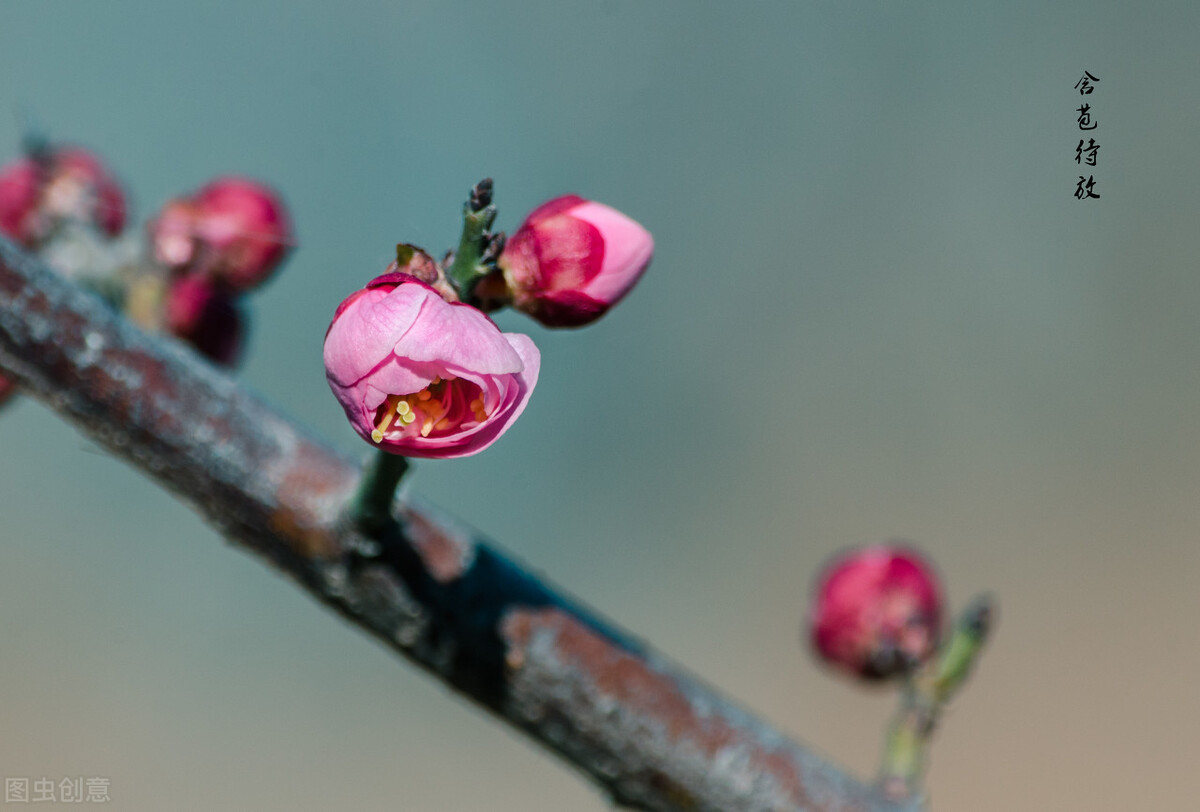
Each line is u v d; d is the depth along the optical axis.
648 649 0.30
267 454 0.29
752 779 0.30
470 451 0.27
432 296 0.27
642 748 0.30
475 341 0.27
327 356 0.27
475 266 0.28
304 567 0.29
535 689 0.30
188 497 0.29
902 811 0.30
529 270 0.28
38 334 0.29
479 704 0.30
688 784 0.30
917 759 0.30
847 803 0.30
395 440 0.27
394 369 0.27
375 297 0.27
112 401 0.29
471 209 0.28
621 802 0.30
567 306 0.28
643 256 0.28
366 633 0.30
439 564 0.29
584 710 0.30
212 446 0.29
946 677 0.30
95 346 0.29
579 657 0.30
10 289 0.29
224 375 0.30
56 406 0.29
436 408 0.27
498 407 0.27
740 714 0.30
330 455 0.29
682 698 0.30
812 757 0.30
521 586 0.30
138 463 0.29
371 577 0.29
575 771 0.30
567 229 0.28
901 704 0.30
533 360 0.27
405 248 0.28
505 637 0.29
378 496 0.29
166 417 0.29
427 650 0.29
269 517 0.29
